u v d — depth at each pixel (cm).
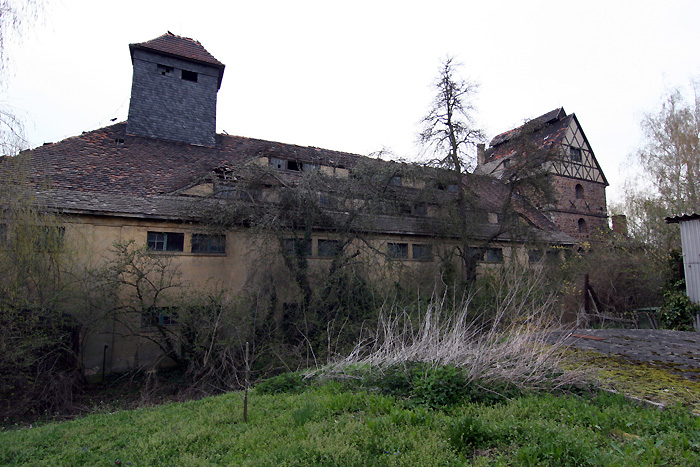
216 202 1246
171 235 1299
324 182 1291
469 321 993
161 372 1148
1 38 633
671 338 879
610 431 388
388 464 337
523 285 923
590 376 552
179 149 1653
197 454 409
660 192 1927
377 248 1401
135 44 1680
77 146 1427
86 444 483
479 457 337
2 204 875
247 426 482
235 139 1892
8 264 874
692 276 1209
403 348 660
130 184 1338
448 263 1520
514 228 1573
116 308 1066
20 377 888
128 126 1620
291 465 349
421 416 442
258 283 1216
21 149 874
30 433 566
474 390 510
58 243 1008
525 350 592
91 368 1123
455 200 1568
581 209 2645
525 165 1584
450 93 1574
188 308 1092
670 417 416
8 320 877
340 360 802
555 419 423
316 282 1266
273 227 1209
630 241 1888
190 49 1825
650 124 2022
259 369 1061
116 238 1205
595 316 1429
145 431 513
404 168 1441
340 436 396
